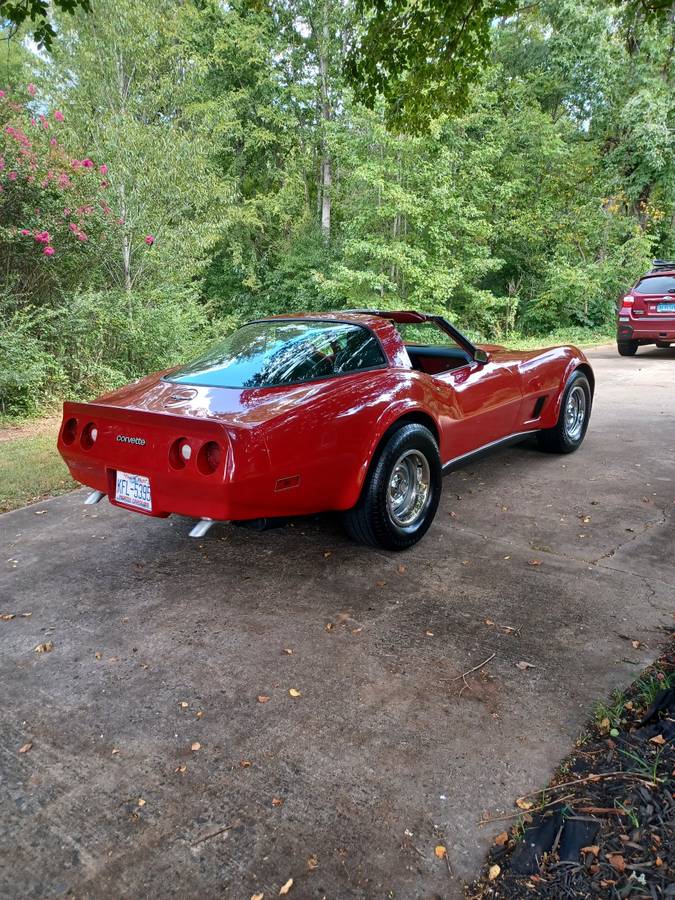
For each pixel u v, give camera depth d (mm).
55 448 5746
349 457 3070
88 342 8570
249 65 19984
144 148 10250
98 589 3145
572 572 3201
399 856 1610
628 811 1689
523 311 20531
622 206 19562
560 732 2051
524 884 1514
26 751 2033
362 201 16688
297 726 2123
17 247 8078
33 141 8227
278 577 3244
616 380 9328
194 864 1602
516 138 19094
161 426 2754
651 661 2416
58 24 12430
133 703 2264
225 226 13359
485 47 5758
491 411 4316
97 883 1554
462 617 2801
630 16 6324
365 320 3730
